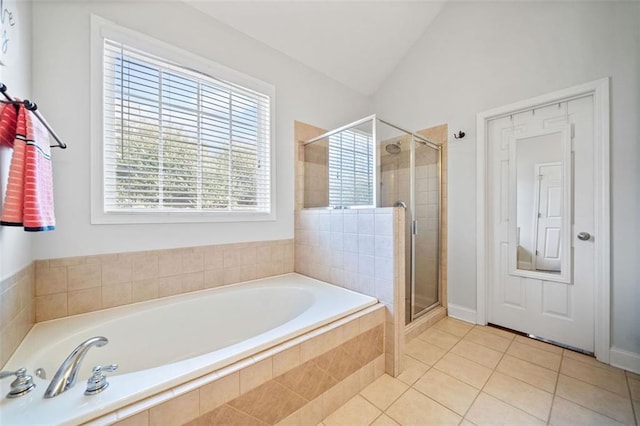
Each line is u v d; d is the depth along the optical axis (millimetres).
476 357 1815
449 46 2520
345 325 1402
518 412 1311
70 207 1393
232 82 2006
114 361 1362
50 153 1224
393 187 2137
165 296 1699
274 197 2264
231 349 1043
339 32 2367
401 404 1383
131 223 1580
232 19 1960
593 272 1800
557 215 1965
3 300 979
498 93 2203
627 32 1624
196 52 1827
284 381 1130
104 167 1507
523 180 2137
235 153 2062
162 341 1546
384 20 2430
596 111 1733
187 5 1787
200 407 886
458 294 2480
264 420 1062
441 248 2594
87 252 1442
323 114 2686
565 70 1864
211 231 1909
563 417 1273
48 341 1160
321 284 2035
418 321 2246
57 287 1359
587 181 1827
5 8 1006
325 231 2102
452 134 2504
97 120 1468
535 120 2064
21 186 931
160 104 1696
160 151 1697
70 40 1390
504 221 2248
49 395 774
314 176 2451
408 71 2855
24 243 1184
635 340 1611
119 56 1556
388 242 1649
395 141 2162
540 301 2059
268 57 2230
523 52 2064
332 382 1335
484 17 2281
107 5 1497
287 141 2375
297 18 2123
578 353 1846
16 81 1104
